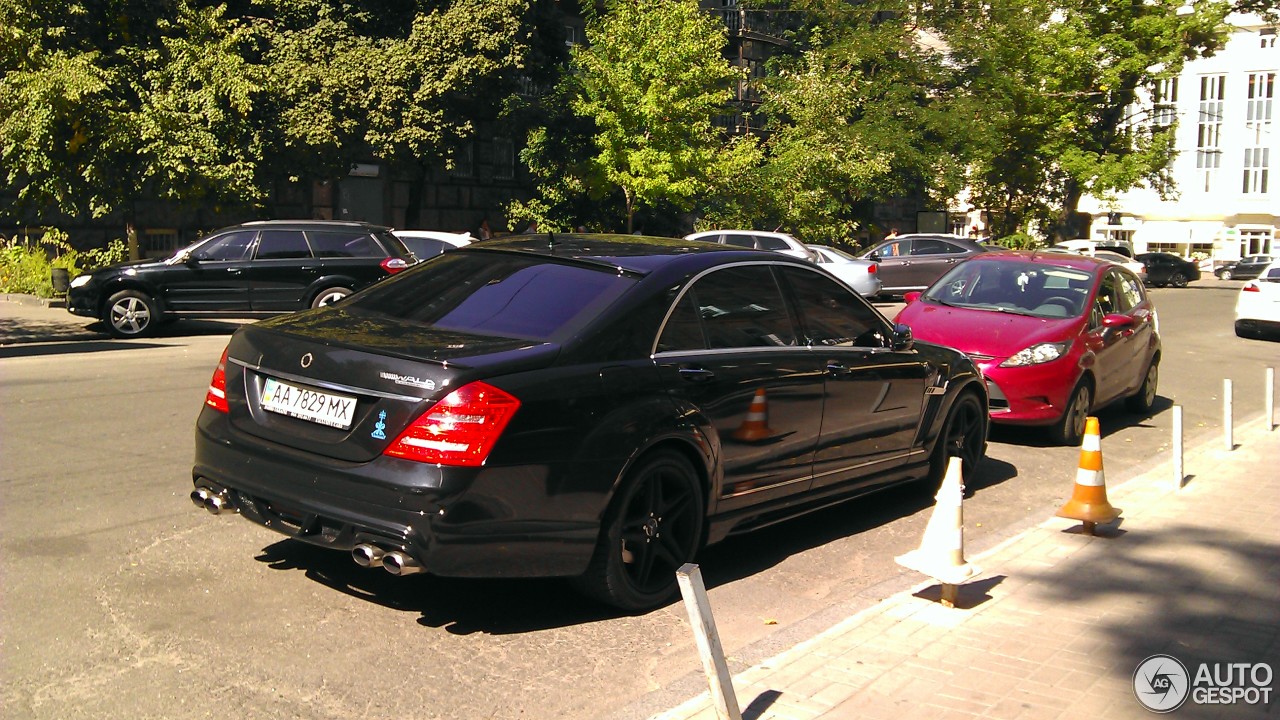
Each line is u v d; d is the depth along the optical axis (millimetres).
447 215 34875
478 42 26781
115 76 20094
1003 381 9617
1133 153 42188
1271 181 69438
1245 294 21766
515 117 31359
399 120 26578
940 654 4602
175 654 4441
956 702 4117
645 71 30172
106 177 19812
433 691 4234
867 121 40250
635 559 5152
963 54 42688
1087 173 41406
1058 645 4746
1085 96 42938
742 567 6109
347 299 5773
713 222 35031
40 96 18688
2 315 18109
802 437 6066
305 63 25750
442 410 4453
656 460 5086
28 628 4613
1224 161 70625
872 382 6621
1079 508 6637
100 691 4066
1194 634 4922
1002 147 42094
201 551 5719
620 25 30359
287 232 16422
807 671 4383
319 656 4508
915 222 54188
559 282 5359
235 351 5215
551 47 31500
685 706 3953
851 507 7539
